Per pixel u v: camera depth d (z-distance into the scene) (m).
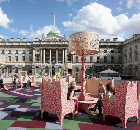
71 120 6.11
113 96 5.94
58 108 5.66
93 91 10.81
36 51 56.25
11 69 56.41
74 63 55.56
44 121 5.90
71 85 6.45
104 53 55.59
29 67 56.50
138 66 39.91
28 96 12.16
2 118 6.22
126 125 5.59
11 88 17.94
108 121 6.04
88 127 5.32
